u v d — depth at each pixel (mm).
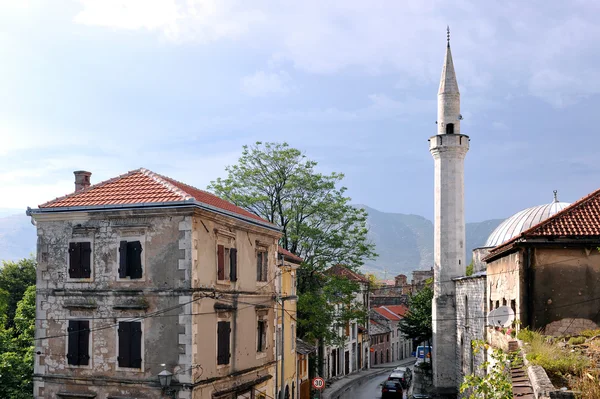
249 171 54531
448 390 57250
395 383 60031
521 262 27281
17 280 61156
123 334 27094
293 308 49781
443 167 60250
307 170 55312
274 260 36688
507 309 26000
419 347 82875
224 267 29641
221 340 28953
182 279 26500
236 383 30375
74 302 27984
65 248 28375
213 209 27984
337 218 55406
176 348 26266
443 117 61281
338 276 54250
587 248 26938
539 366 18750
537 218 56562
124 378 26875
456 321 57250
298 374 53156
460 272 59250
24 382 33125
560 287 26938
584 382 16547
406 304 126312
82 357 27594
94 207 27672
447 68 61906
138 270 27172
